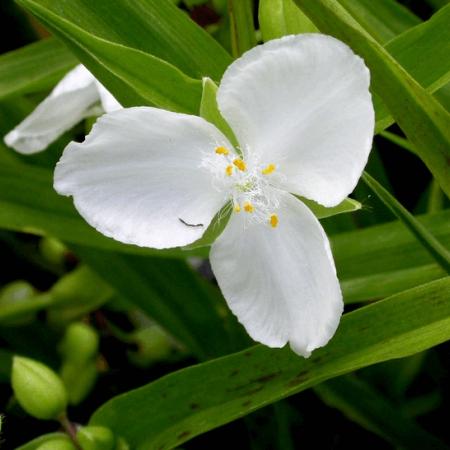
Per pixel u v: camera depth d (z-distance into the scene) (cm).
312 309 17
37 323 24
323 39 16
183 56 19
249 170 17
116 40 19
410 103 17
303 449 23
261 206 17
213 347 22
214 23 22
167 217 17
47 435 20
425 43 18
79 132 24
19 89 22
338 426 23
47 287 25
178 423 19
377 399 22
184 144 17
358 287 20
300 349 17
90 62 18
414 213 23
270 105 17
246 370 19
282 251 17
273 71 16
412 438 22
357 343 18
